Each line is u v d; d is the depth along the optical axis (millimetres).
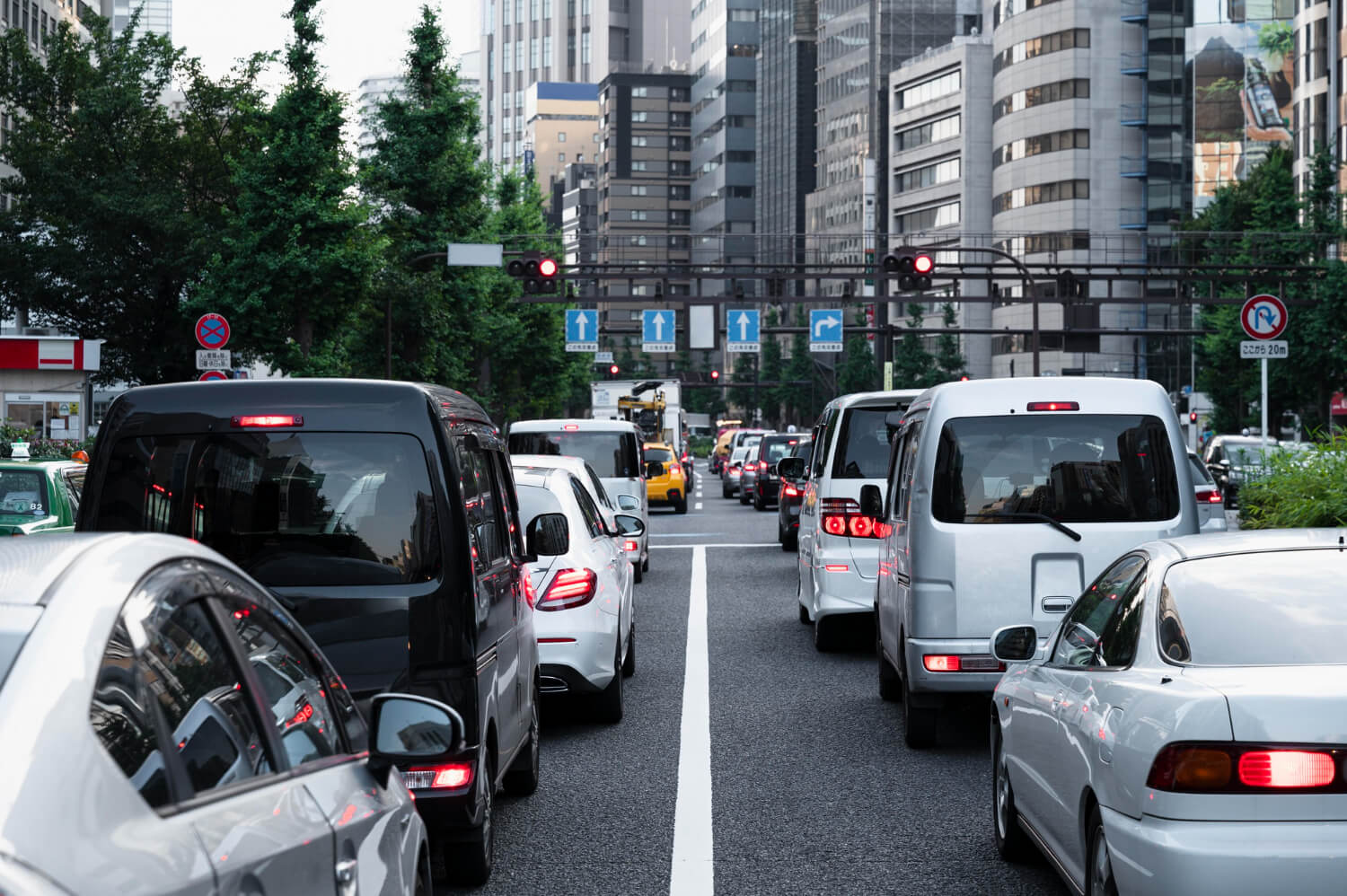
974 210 190500
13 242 75938
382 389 9258
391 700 5539
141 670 3898
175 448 9242
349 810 4895
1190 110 154375
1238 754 6320
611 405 90500
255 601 5062
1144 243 172875
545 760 13953
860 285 198750
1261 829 6250
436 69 66000
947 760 13844
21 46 75562
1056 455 13906
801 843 10805
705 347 78375
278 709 4824
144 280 75688
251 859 3877
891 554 15906
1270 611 7297
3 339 57906
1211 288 78750
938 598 13812
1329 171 83875
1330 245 82500
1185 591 7551
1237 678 6730
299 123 49281
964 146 190500
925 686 13797
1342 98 123312
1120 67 174000
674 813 11805
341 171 50062
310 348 51000
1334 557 7680
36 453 47375
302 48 49375
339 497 9094
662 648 21703
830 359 197875
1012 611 13734
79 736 3453
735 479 75125
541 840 10945
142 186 74625
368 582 8977
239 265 49219
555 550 15117
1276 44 148500
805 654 21078
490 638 9695
